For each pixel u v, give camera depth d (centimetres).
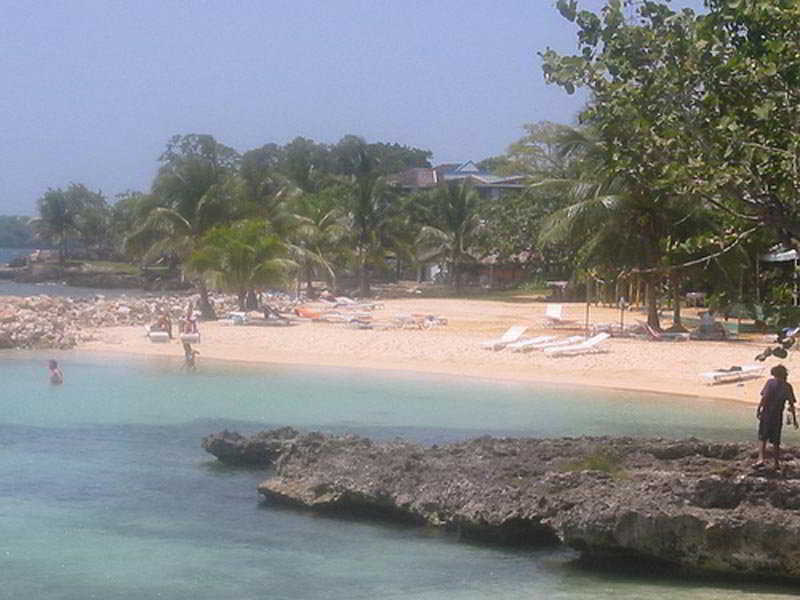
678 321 4841
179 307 6431
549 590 1492
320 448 2061
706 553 1502
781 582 1491
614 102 1478
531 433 2708
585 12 1491
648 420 2922
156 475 2189
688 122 1468
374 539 1741
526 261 8944
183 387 3547
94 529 1795
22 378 3753
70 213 15025
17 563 1608
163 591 1486
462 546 1705
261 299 6856
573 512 1593
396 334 4875
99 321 5691
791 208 1435
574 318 5788
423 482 1825
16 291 11300
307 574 1563
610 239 4675
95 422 2836
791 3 1405
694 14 1492
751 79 1439
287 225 7700
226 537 1750
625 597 1459
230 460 2266
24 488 2080
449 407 3144
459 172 13650
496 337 4747
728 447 1902
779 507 1551
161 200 6362
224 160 13175
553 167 9669
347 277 9644
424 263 9306
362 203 8725
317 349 4534
